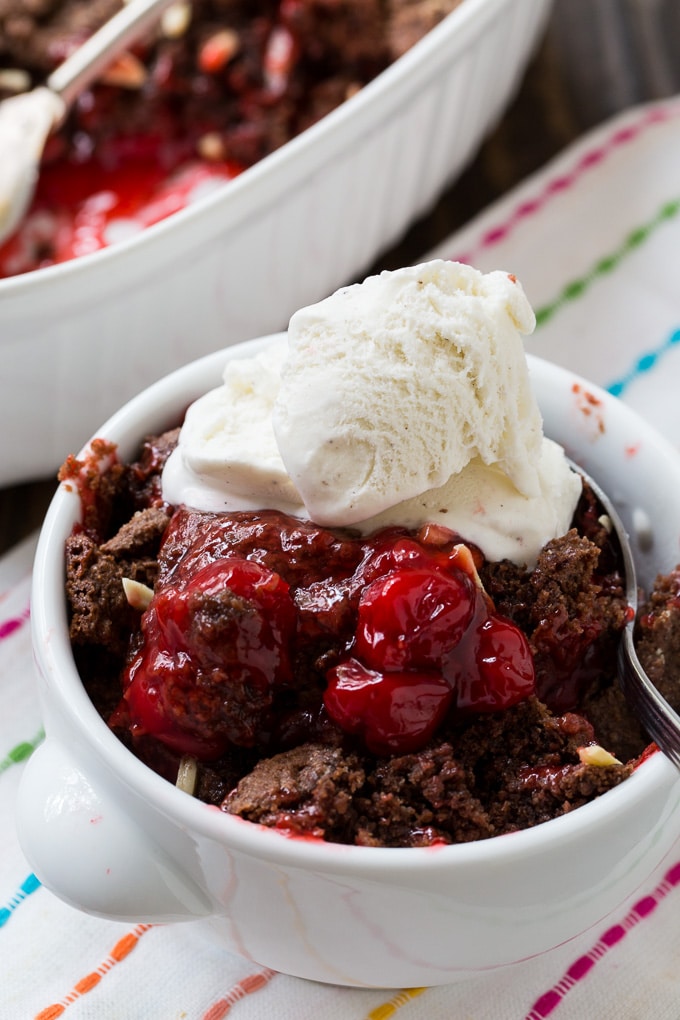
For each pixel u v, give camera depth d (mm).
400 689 413
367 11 604
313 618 424
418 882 397
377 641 415
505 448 435
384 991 445
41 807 416
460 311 426
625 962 448
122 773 407
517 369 432
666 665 440
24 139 596
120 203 616
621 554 458
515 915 409
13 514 549
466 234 589
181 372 468
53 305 508
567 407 469
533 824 418
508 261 581
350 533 435
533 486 438
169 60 614
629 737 439
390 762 417
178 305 538
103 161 625
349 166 551
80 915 458
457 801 415
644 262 577
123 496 459
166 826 406
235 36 614
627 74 671
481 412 429
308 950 418
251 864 402
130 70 614
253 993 446
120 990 447
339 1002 444
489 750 425
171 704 419
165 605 421
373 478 425
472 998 444
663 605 446
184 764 425
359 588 425
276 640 421
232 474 437
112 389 545
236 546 430
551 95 663
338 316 427
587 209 592
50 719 427
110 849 411
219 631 416
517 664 421
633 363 554
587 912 421
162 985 447
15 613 511
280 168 529
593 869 410
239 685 420
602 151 607
